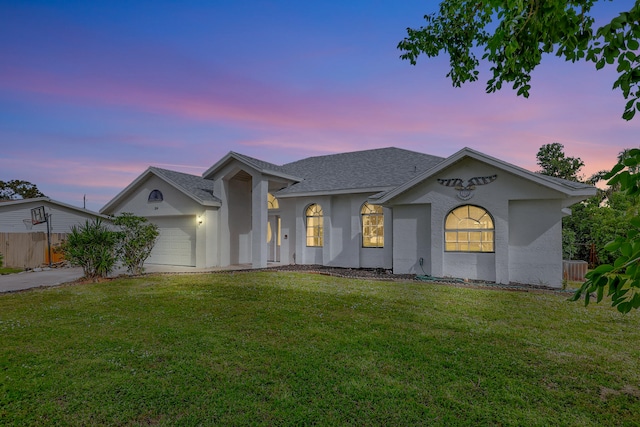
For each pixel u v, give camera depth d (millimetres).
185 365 4703
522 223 11367
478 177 11719
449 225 12367
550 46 3213
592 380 4309
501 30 3225
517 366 4664
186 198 17000
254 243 16125
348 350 5207
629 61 2199
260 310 7535
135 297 9102
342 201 15953
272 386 4125
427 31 5379
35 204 21156
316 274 13109
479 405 3719
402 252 13273
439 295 9141
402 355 5020
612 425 3402
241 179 18656
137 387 4109
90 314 7414
